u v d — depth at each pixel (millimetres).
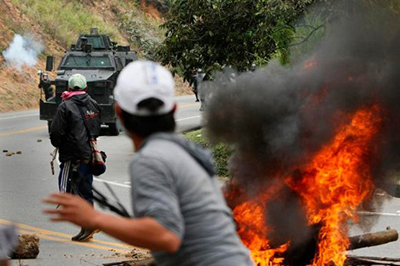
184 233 4262
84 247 11750
